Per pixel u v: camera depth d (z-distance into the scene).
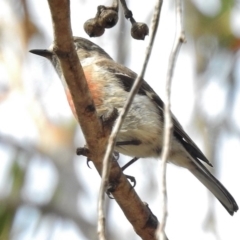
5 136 13.70
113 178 8.18
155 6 5.79
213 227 10.62
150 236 8.52
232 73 11.60
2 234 13.16
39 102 13.17
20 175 13.68
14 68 12.80
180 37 5.66
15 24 12.74
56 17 6.71
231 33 11.80
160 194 5.31
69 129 13.66
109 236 12.32
